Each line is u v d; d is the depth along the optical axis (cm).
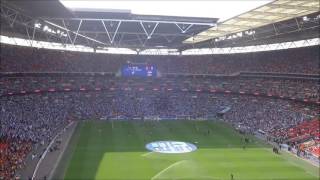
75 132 8119
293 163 6041
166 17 7206
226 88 11594
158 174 5350
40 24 8194
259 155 6531
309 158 6372
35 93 10081
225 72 11994
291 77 10694
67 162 5806
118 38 10244
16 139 6706
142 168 5628
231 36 9988
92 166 5650
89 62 11838
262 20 7488
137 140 7544
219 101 11200
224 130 8744
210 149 6919
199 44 11494
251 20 7475
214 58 12738
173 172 5469
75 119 9644
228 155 6506
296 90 10194
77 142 7181
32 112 8900
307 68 10419
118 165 5750
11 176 4897
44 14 6975
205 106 11006
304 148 6962
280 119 9056
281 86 10731
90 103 10606
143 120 9888
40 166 5516
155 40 10519
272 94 10525
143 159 6141
